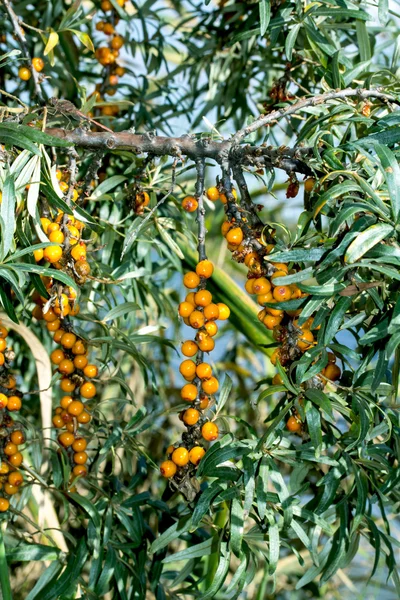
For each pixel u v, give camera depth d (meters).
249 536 0.44
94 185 0.60
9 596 0.45
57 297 0.42
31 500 0.58
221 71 0.64
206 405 0.43
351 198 0.41
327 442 0.46
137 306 0.51
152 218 0.50
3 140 0.39
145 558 0.51
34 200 0.41
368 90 0.44
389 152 0.38
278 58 0.64
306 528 0.49
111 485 0.54
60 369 0.47
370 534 0.48
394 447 0.47
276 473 0.42
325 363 0.40
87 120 0.44
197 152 0.43
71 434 0.49
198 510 0.41
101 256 0.59
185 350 0.43
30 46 0.65
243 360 0.91
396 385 0.42
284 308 0.40
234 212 0.42
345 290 0.39
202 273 0.42
